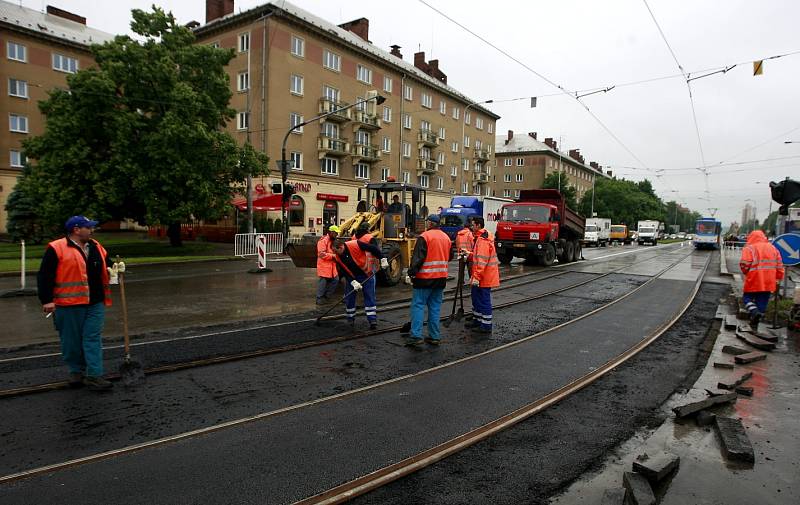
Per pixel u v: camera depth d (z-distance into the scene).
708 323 9.20
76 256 4.85
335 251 8.21
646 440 4.10
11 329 7.62
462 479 3.43
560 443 4.02
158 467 3.49
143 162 21.45
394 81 40.62
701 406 4.62
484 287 7.83
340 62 35.06
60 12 38.31
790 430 4.31
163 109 22.36
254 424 4.24
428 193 46.00
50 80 34.75
